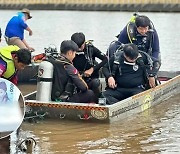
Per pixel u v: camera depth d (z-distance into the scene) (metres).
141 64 16.77
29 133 14.41
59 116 15.41
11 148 12.99
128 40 18.06
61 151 12.93
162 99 18.27
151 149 13.12
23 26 25.55
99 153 12.77
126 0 91.44
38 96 15.71
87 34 45.94
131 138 14.03
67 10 95.50
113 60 16.67
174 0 87.12
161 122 15.62
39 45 37.12
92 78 17.05
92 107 15.02
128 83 16.69
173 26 54.97
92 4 94.38
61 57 15.69
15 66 13.07
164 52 32.66
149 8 88.75
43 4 97.25
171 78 20.77
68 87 15.77
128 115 15.94
